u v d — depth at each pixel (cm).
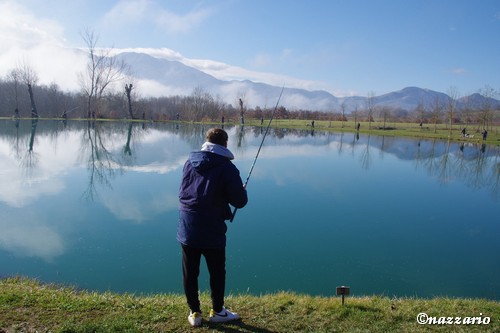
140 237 869
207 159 332
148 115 6756
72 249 793
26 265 710
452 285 697
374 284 690
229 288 653
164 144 2761
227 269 730
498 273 754
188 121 6234
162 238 866
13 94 5738
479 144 3738
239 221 1026
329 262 777
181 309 395
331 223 1038
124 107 6456
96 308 389
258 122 6500
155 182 1450
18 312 370
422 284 698
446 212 1221
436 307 436
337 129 5422
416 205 1302
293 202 1252
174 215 1038
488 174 2066
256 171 1812
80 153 2183
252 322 375
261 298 459
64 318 363
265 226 988
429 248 882
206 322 368
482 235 991
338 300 444
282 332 357
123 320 359
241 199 335
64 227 923
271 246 851
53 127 3816
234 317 375
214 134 343
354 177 1792
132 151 2333
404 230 1008
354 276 719
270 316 389
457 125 6097
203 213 333
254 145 3020
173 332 349
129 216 1023
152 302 417
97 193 1262
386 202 1324
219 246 342
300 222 1034
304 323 377
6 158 1908
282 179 1644
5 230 893
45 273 679
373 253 834
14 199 1162
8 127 3581
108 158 2027
